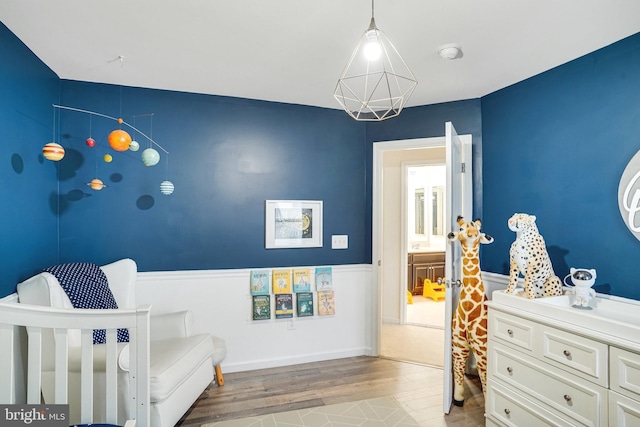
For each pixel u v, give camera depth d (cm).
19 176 200
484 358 229
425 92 281
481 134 293
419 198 579
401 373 289
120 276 246
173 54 218
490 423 208
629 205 188
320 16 175
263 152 302
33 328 153
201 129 286
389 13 172
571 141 221
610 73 200
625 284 191
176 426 212
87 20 179
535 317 179
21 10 170
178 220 280
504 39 196
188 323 245
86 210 260
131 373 161
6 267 185
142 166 272
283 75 249
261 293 296
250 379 276
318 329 314
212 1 163
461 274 250
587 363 155
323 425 214
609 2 160
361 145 333
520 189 257
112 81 261
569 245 222
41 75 226
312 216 315
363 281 329
